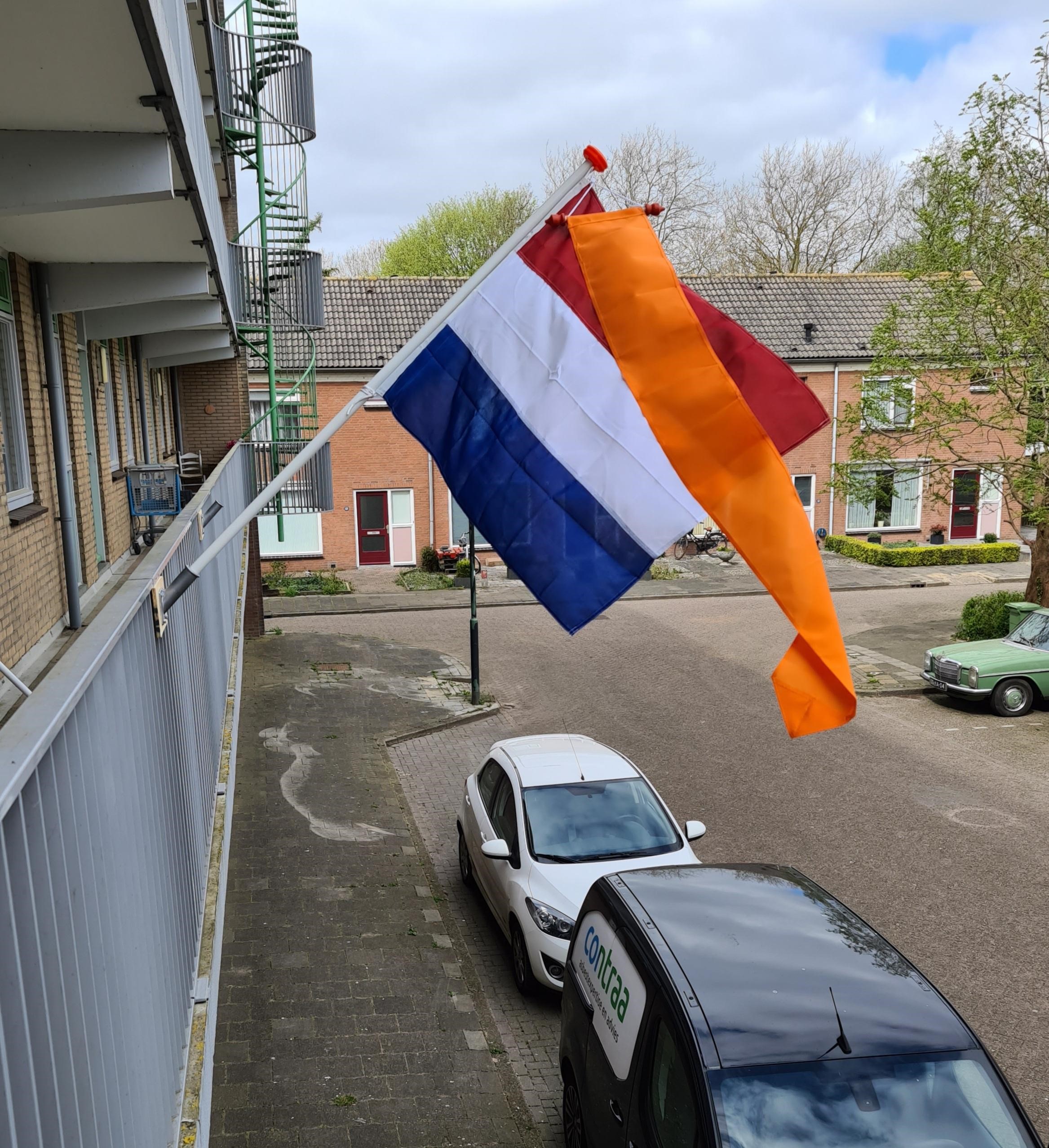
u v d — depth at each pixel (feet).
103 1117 7.91
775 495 17.81
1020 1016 27.78
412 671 66.90
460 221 148.05
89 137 16.58
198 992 15.11
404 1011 27.35
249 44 55.36
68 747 7.71
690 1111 15.16
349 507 101.60
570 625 18.37
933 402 69.05
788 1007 16.29
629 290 18.42
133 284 25.26
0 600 17.95
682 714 57.36
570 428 18.47
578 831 30.14
